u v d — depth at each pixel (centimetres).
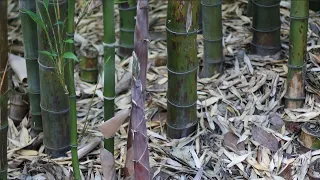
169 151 179
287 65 208
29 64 183
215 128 188
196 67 173
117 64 231
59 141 179
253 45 226
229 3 268
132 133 145
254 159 176
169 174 171
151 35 250
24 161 181
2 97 142
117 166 174
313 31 232
